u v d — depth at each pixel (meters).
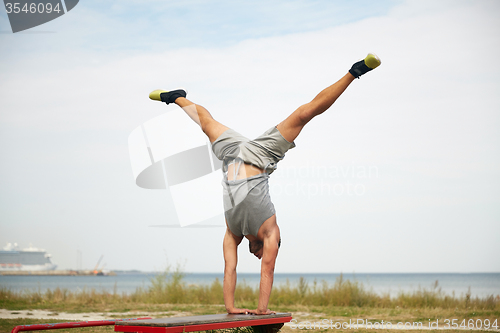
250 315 4.16
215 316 3.98
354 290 12.72
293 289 13.28
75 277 91.94
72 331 7.18
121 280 74.62
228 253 4.61
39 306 11.76
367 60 4.05
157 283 13.69
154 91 5.12
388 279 85.56
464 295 12.02
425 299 11.96
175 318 3.71
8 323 7.72
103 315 9.40
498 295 11.59
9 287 14.02
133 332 3.31
